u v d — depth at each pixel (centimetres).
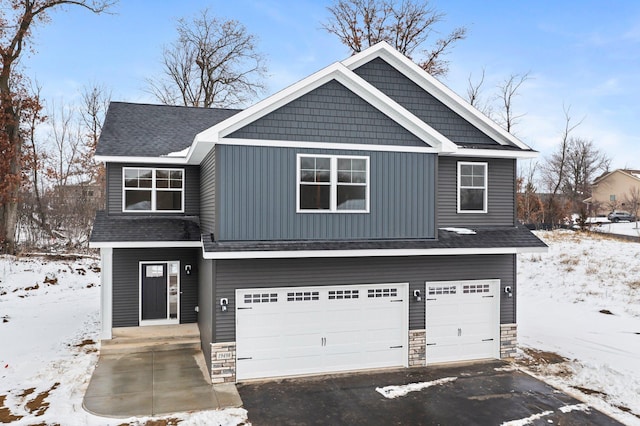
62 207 3684
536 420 922
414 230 1236
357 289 1221
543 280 2228
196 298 1555
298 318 1178
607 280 2067
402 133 1227
